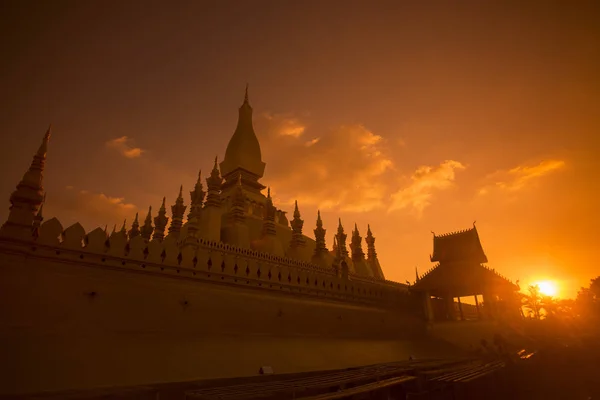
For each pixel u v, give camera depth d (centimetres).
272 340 2175
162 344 1672
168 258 2016
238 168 4759
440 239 4434
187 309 1972
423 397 1502
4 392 1073
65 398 1086
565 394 2638
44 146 1770
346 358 2325
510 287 3931
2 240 1479
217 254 2278
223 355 1767
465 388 1659
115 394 1170
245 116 5178
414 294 4041
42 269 1555
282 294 2594
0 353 1241
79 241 1709
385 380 1484
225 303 2175
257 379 1608
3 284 1427
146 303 1823
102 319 1644
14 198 1584
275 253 3538
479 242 4231
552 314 4778
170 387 1318
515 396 2216
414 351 3000
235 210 3594
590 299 4994
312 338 2498
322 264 4034
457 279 3878
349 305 3133
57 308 1530
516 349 3144
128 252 1862
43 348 1349
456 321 3703
